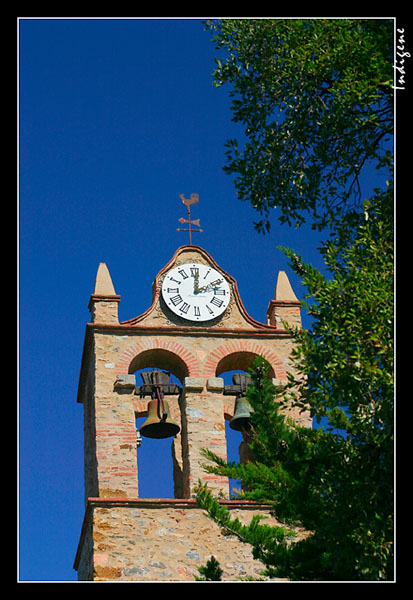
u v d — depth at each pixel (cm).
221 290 3164
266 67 2609
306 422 2955
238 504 2820
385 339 2111
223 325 3123
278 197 2575
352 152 2509
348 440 2114
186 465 2920
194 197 3303
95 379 2989
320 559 2127
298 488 2103
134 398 3178
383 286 2158
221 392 3016
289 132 2588
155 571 2720
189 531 2783
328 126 2486
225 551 2766
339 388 2114
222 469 2209
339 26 2531
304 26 2586
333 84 2498
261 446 2192
